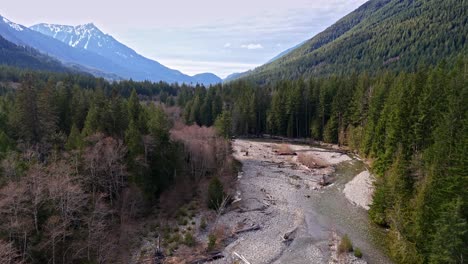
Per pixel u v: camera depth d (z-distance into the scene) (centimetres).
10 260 2875
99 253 3834
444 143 4284
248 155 9519
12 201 3148
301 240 4681
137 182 5003
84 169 4525
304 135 12344
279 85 14812
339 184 6962
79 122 6419
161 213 5284
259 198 6181
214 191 5603
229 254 4322
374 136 8138
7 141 4606
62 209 3550
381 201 4922
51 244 3397
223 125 8506
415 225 3844
